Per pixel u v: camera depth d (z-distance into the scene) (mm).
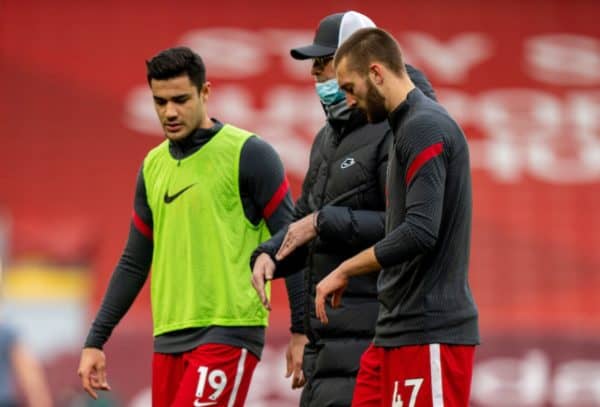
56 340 50688
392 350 17188
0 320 42375
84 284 53406
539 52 63000
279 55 61250
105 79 60594
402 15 63750
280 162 20188
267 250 19125
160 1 62781
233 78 60094
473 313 16922
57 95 60062
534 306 54750
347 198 19312
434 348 16703
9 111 59312
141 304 49438
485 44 63000
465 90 61625
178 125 19750
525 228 57062
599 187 58656
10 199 56375
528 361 45719
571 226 57312
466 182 16922
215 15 62719
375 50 17219
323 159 19984
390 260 16516
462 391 16812
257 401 43469
